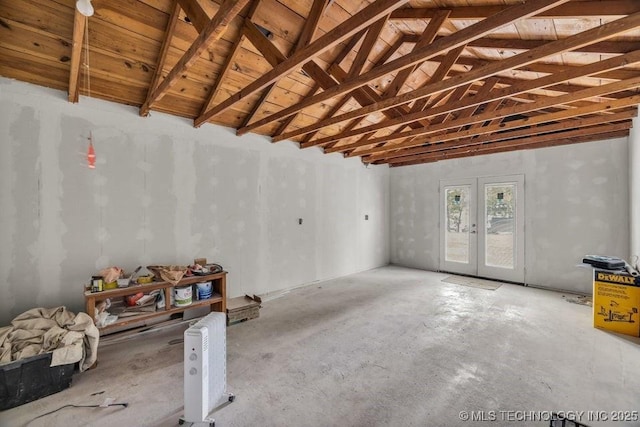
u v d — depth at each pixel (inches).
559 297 175.0
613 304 125.3
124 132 126.7
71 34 96.4
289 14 112.3
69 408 78.0
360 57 100.7
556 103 115.4
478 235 226.2
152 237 134.4
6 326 94.3
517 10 61.6
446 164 244.2
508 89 107.3
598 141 175.3
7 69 99.9
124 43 104.3
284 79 140.2
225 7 61.7
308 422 72.9
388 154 238.2
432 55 77.7
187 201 145.3
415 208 264.5
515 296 177.2
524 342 115.9
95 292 102.7
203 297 131.1
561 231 188.5
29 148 105.7
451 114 183.9
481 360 102.6
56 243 111.0
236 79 132.3
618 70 102.1
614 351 108.0
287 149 191.0
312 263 207.9
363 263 252.8
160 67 112.3
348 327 131.5
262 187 177.0
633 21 63.0
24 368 79.5
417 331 126.8
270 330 128.4
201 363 67.8
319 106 167.5
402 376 93.0
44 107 108.4
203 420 68.8
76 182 115.2
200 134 149.8
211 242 154.3
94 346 95.3
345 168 235.5
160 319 134.8
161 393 84.5
